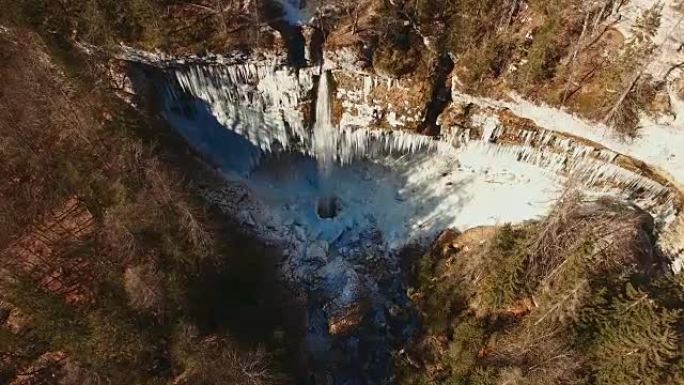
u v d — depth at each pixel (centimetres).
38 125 2811
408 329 3406
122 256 2644
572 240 2752
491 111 3400
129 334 2478
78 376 2428
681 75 3028
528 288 2891
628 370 2434
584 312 2573
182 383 2594
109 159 2883
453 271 3453
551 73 3244
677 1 2922
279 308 3362
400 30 3478
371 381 3262
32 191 2948
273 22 3400
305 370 3231
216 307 2908
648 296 2484
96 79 3114
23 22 3003
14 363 2489
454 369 3005
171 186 2875
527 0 3400
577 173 3250
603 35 3222
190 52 3234
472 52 3388
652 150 3127
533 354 2664
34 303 2464
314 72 3462
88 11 3070
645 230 3284
